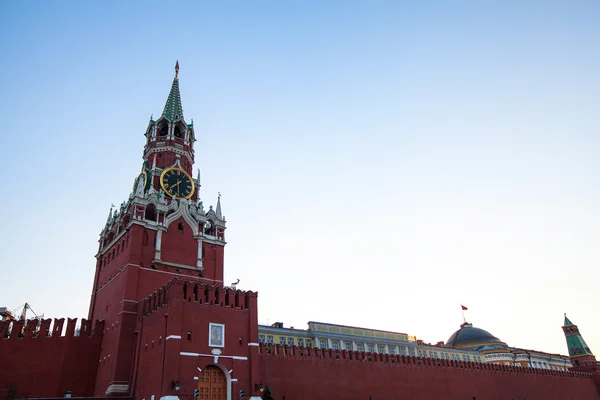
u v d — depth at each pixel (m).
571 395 107.69
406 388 76.62
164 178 78.12
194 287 55.09
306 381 65.06
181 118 87.50
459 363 88.12
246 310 58.28
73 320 64.00
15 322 60.03
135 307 62.69
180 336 50.94
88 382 62.25
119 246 71.00
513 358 124.12
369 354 75.06
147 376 52.78
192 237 74.00
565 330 135.75
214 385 52.53
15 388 55.62
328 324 94.69
